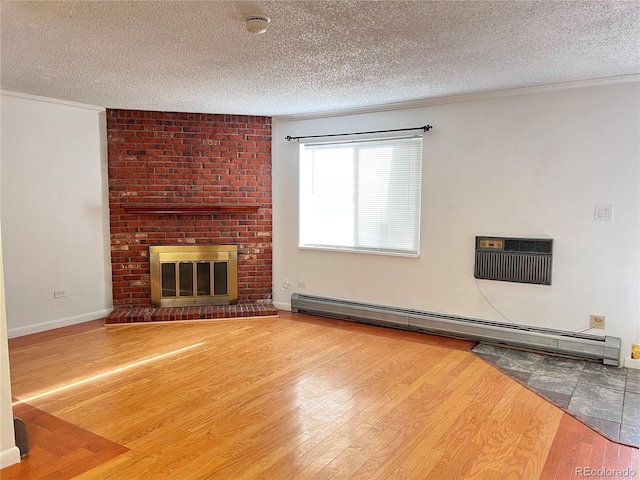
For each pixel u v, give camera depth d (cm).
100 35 273
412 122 471
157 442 263
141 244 537
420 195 476
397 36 276
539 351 415
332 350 422
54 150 478
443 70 352
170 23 254
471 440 264
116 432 274
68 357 401
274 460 245
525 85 402
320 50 302
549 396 323
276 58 319
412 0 224
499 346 434
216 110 518
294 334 470
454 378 356
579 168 394
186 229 546
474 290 450
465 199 449
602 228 389
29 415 295
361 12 239
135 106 500
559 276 409
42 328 477
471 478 228
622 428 278
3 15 243
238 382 348
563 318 409
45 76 371
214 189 547
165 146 531
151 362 389
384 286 504
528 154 415
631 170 375
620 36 276
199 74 363
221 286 557
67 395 324
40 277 475
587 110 387
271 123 557
